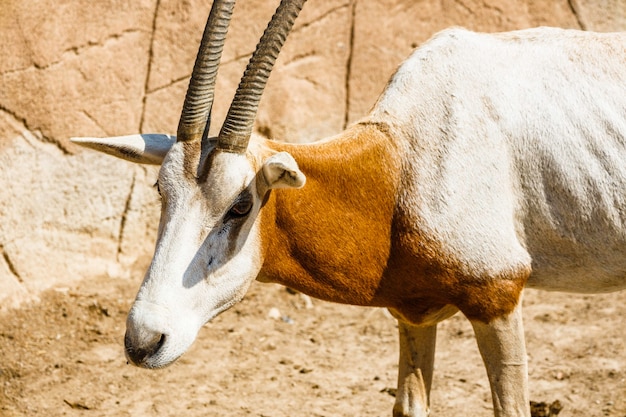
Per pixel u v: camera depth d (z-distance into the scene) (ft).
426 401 24.26
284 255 21.99
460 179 21.65
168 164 20.26
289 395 29.99
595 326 34.22
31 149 35.40
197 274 20.18
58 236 36.06
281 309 36.29
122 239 37.47
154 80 37.68
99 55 36.55
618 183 22.12
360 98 41.32
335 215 21.83
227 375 31.30
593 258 22.67
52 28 35.60
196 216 20.11
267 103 39.60
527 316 35.32
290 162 19.75
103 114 36.78
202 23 38.34
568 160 22.08
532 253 22.74
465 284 21.79
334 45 40.70
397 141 22.08
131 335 19.74
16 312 34.37
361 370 31.73
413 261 21.86
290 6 20.24
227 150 20.21
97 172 36.70
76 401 29.48
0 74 34.73
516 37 23.31
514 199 22.29
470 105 22.08
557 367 31.40
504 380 22.08
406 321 23.36
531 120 22.15
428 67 22.70
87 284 36.29
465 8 42.78
